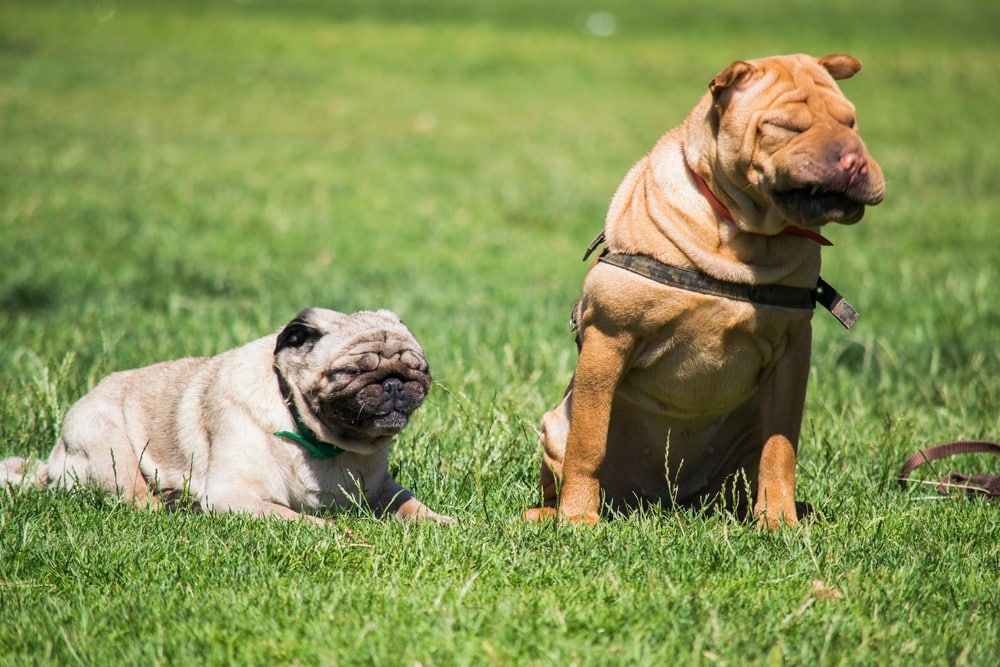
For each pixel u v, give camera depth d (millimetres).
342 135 32250
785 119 6754
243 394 7934
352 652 5445
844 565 6676
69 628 5734
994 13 60750
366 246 20469
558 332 13891
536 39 49750
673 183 7285
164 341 12492
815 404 10781
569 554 6723
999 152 30094
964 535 7332
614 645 5570
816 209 6664
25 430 9234
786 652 5535
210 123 32781
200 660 5426
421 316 14906
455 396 9781
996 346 13062
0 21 46250
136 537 6965
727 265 7125
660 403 7793
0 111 32188
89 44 43375
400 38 48781
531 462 8820
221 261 18594
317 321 7961
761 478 7625
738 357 7422
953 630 5777
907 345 13211
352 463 8055
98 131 30531
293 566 6598
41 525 7152
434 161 29141
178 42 45219
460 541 6941
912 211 23531
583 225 23078
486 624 5785
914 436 9586
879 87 40531
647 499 8312
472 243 21109
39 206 21875
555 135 33000
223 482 7762
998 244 20422
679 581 6402
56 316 14188
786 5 61281
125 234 20078
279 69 41562
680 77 42625
